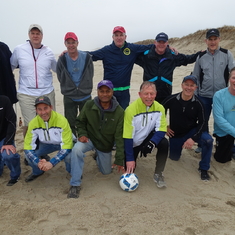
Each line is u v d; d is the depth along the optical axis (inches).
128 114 142.9
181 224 113.0
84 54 184.4
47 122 139.9
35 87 175.8
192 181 157.6
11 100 176.2
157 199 137.3
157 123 146.9
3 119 151.2
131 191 143.3
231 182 156.9
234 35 866.8
